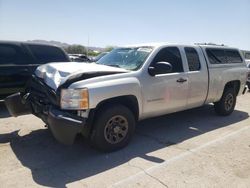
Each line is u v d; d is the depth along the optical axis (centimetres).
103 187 345
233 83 718
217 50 668
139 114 485
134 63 504
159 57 518
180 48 568
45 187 342
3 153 441
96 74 427
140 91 470
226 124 641
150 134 552
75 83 400
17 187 340
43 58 744
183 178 372
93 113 418
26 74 709
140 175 377
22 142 491
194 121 657
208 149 479
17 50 708
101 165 405
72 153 446
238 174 388
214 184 359
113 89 426
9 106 515
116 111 442
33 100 481
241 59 755
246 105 908
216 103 706
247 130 597
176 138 532
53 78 430
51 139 506
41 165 402
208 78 616
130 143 496
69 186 345
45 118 434
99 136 432
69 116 393
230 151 472
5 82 682
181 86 546
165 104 524
